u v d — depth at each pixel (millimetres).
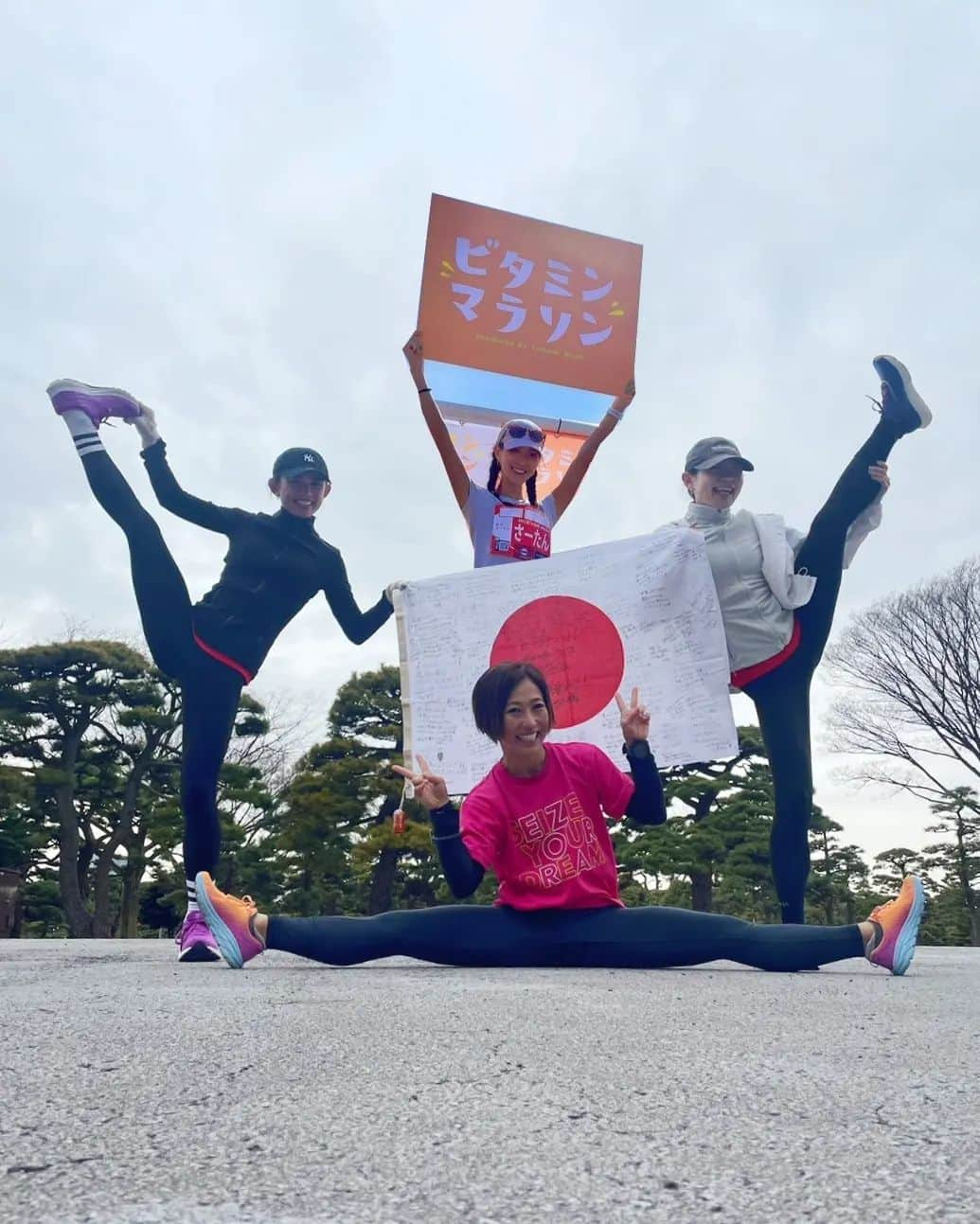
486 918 2996
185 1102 1238
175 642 4207
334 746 18547
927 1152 1041
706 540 4473
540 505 5008
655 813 3107
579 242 5320
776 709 4301
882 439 4469
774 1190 931
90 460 4262
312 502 4586
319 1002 2078
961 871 19719
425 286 5039
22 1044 1604
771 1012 1989
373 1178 964
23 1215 861
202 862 3934
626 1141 1082
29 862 20703
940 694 14609
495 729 3045
